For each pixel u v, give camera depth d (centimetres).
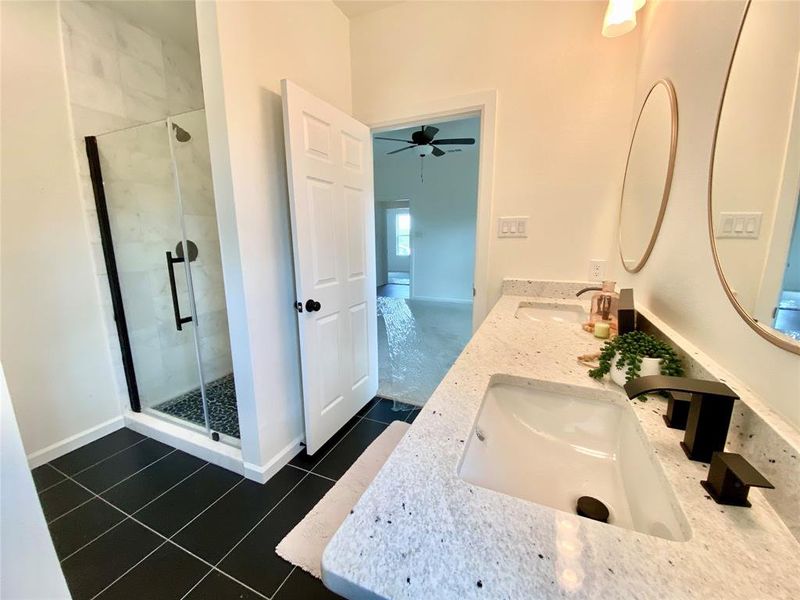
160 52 228
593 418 87
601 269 188
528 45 183
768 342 58
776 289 56
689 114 100
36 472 178
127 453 193
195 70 250
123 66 209
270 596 115
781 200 56
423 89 207
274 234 165
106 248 206
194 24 217
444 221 617
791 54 54
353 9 207
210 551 131
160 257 231
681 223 101
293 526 142
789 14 55
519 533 44
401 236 1067
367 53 217
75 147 192
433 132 416
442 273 634
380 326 467
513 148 195
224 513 149
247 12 144
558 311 183
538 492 74
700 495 51
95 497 159
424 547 43
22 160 173
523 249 203
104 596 116
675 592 37
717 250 78
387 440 202
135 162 214
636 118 161
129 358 219
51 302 187
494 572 39
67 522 146
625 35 167
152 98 225
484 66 193
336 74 208
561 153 186
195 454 189
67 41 184
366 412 237
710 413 57
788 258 53
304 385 178
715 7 87
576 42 175
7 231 171
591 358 102
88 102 195
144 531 140
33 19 172
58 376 191
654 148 130
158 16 208
